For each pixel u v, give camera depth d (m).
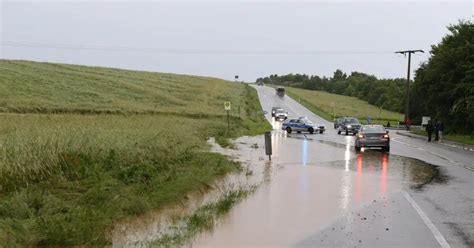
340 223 9.36
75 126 19.94
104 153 14.25
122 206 9.70
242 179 15.43
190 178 13.36
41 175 11.41
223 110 66.19
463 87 43.91
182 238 8.09
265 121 65.69
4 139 13.92
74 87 71.19
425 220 9.54
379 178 15.98
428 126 38.78
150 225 8.97
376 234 8.47
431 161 21.88
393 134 51.91
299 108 96.44
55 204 9.20
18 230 7.43
